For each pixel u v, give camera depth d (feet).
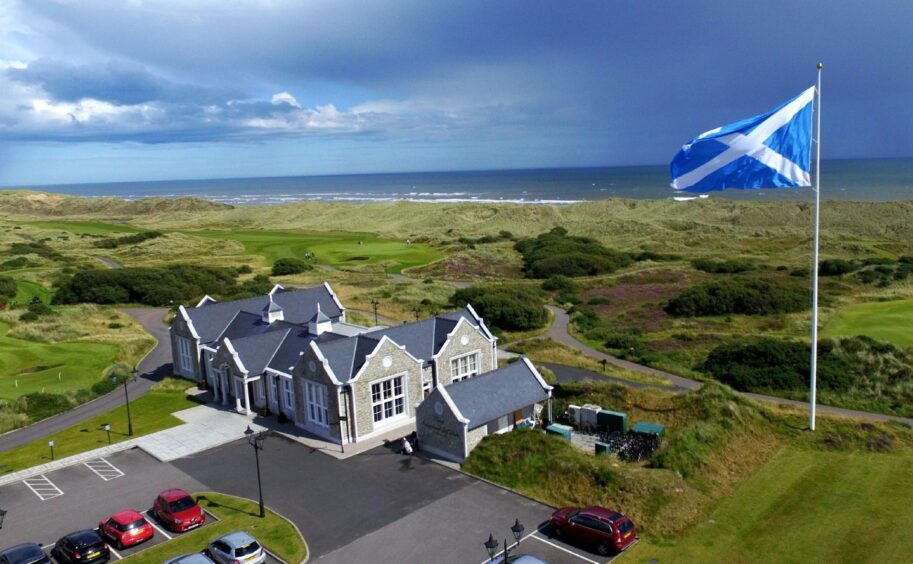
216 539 90.12
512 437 122.62
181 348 186.91
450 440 124.06
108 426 138.41
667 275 351.05
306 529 100.07
